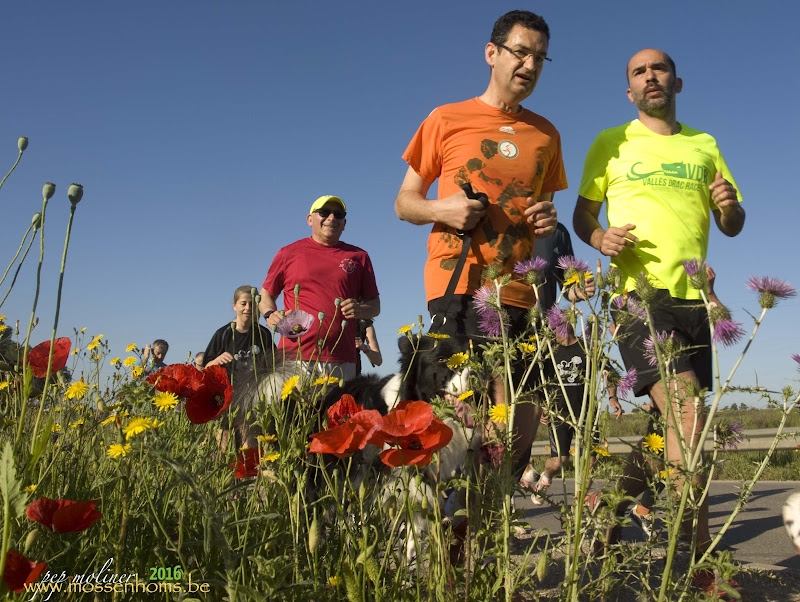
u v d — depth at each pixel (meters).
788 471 7.79
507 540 1.72
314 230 5.26
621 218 3.80
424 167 3.72
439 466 1.70
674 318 3.46
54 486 2.06
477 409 1.89
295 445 1.93
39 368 2.04
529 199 3.39
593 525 1.80
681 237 3.64
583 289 1.92
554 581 3.17
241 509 2.12
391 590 1.72
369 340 5.51
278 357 3.75
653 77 3.90
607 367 1.99
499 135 3.56
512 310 3.31
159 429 1.88
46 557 1.68
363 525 1.76
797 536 2.33
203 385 1.92
